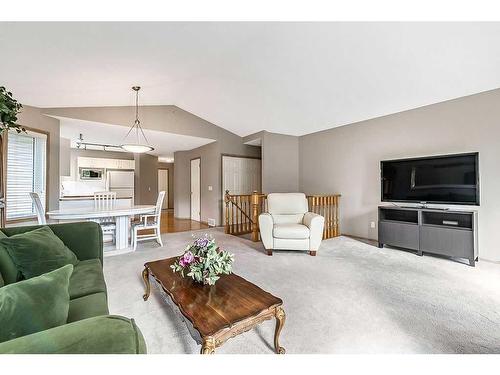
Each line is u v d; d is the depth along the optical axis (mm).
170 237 4613
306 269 2781
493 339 1503
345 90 3619
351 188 4734
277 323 1398
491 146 3047
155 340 1519
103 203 4469
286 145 5773
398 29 2330
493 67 2676
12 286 919
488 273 2621
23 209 3561
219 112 5164
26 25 1818
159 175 10117
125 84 3506
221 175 6023
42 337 635
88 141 5930
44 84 3004
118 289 2258
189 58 2998
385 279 2473
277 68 3328
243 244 4027
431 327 1635
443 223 3182
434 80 3041
